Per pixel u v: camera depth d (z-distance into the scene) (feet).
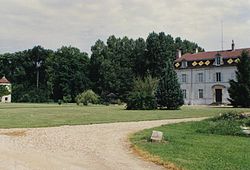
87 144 54.60
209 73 262.88
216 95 260.21
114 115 119.34
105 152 47.44
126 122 93.56
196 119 102.01
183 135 62.64
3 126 81.66
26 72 426.51
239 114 87.97
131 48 389.60
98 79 361.10
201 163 38.93
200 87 266.57
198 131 68.08
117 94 335.88
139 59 359.46
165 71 170.71
